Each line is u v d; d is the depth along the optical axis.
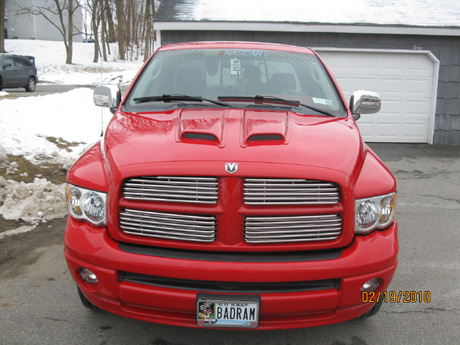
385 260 2.46
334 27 10.91
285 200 2.38
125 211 2.46
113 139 2.79
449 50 11.35
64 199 5.46
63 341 2.88
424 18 11.53
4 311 3.21
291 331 3.05
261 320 2.40
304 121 3.05
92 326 3.05
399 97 11.64
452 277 3.92
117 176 2.44
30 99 10.18
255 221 2.39
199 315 2.35
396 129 11.83
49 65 37.78
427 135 11.87
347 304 2.43
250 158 2.42
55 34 55.03
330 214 2.44
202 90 3.63
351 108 3.76
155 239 2.44
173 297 2.35
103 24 48.28
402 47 11.31
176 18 10.98
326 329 3.09
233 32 11.18
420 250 4.55
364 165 2.70
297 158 2.47
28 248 4.28
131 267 2.37
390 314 3.30
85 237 2.50
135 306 2.47
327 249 2.48
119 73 33.91
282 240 2.40
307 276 2.34
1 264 3.95
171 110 3.18
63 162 6.96
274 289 2.38
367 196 2.51
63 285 3.61
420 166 9.03
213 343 2.89
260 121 2.91
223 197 2.37
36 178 5.95
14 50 43.06
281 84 3.71
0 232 4.61
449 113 11.68
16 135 7.66
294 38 11.23
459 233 5.08
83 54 47.94
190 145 2.55
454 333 3.06
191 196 2.38
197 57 3.95
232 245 2.39
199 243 2.41
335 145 2.68
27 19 51.66
